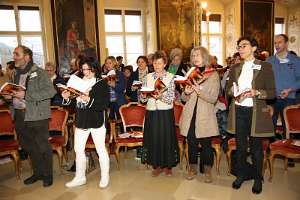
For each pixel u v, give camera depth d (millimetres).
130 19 10672
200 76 3094
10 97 3490
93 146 3814
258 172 3131
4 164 4531
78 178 3574
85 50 8961
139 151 4430
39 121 3377
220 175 3707
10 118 4164
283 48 3805
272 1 12109
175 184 3494
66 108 4680
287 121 3635
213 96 3197
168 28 10305
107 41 10383
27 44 9008
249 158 4066
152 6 10047
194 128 3385
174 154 3549
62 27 8594
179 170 3945
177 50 4438
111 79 4402
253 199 3010
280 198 3014
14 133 4129
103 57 9242
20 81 3355
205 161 3451
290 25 13438
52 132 4496
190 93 3234
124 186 3504
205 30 11906
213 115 3305
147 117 3561
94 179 3766
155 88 3244
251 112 2977
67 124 4410
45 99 3367
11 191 3486
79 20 8812
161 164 3527
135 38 10828
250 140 3098
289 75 3799
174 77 3459
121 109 4332
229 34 12094
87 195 3299
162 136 3479
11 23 8742
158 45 10211
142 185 3512
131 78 5336
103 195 3279
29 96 3297
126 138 4012
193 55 3254
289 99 3855
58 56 8617
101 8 9141
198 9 9172
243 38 2992
